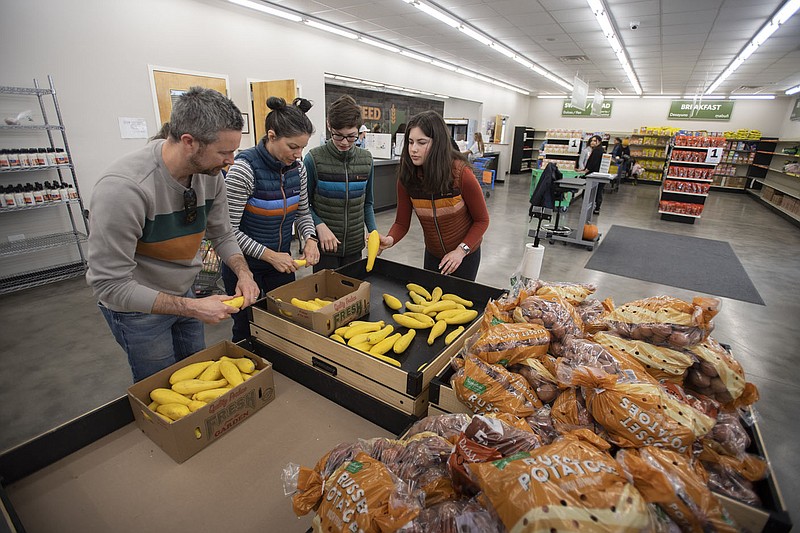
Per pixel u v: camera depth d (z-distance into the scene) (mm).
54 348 2729
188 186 1181
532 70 9969
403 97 10156
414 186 1807
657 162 14141
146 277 1214
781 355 2977
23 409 2166
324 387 1156
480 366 924
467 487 699
